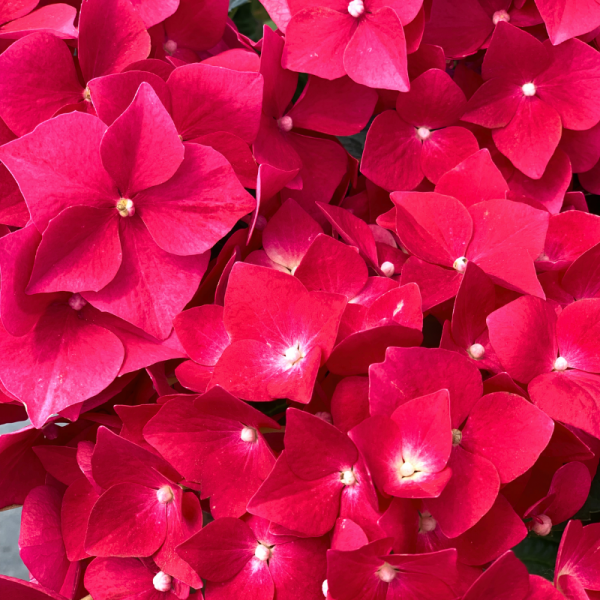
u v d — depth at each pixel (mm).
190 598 294
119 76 292
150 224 294
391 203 341
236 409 281
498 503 280
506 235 303
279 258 315
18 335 288
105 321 300
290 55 316
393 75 308
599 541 287
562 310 293
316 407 292
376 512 273
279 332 291
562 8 315
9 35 303
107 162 286
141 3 316
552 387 283
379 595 276
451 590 271
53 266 287
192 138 308
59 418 311
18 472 317
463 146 332
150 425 287
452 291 300
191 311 296
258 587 284
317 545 282
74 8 309
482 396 280
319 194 329
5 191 299
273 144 318
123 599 296
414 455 276
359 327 292
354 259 303
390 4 313
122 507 295
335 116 328
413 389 276
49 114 306
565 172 331
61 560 309
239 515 285
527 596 273
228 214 294
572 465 289
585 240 310
